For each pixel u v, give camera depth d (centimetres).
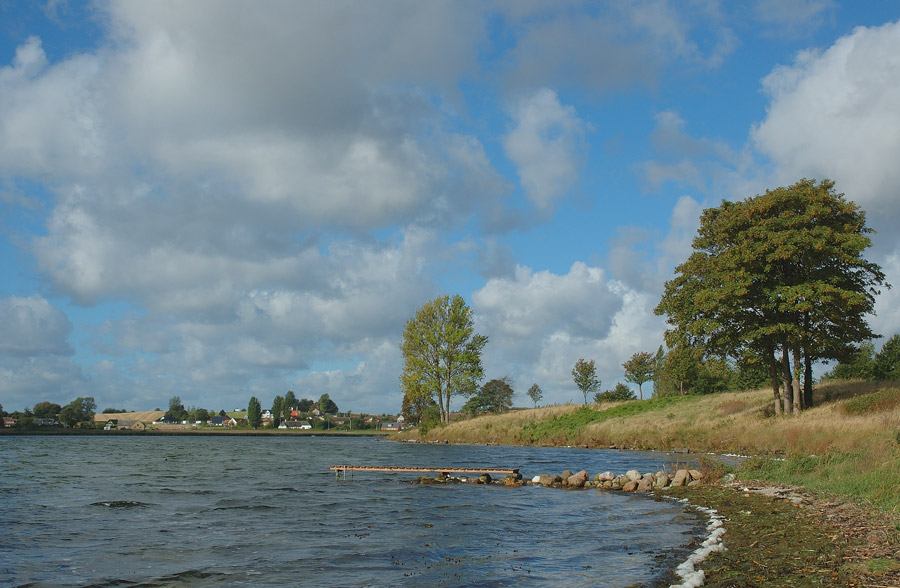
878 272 4331
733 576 1060
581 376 8819
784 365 4419
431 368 7931
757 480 2409
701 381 7669
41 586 1108
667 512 1897
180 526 1714
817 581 992
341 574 1187
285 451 5575
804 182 4347
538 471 3400
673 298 5056
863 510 1555
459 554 1359
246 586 1103
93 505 2098
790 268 4369
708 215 5025
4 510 1991
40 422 12888
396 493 2469
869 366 6575
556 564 1252
